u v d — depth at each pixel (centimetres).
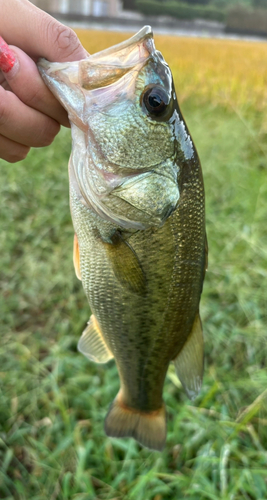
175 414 33
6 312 43
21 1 16
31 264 47
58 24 16
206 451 30
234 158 68
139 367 22
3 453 31
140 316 20
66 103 16
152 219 18
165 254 19
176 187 18
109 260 19
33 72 16
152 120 17
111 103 16
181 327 21
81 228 19
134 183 17
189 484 28
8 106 16
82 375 35
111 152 17
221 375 36
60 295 45
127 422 25
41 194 62
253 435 30
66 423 31
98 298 20
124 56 16
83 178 17
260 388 33
